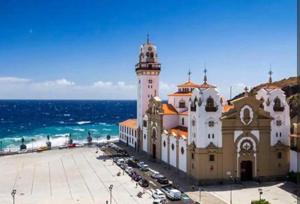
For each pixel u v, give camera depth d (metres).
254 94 107.38
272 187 91.12
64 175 107.19
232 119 95.00
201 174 93.31
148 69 140.00
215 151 93.88
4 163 126.62
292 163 96.88
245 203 78.25
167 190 86.56
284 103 98.81
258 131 96.62
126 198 82.81
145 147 137.00
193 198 81.88
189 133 98.06
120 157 133.75
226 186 92.31
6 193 88.12
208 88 94.31
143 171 109.56
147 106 141.62
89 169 115.06
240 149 95.69
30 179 102.62
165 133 115.75
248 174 97.75
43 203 79.56
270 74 112.69
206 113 93.56
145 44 140.88
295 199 80.38
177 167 106.81
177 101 121.56
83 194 86.62
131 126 157.88
